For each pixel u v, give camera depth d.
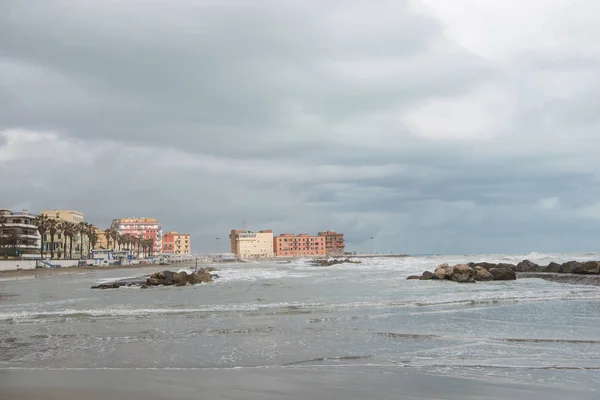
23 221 135.62
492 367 13.47
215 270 116.88
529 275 65.00
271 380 12.14
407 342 17.41
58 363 14.39
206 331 20.22
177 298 39.53
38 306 33.72
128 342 17.81
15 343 17.84
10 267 113.50
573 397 10.63
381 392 11.03
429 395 10.80
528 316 24.25
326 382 11.92
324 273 93.69
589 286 48.25
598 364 13.79
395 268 116.38
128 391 11.17
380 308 28.45
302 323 22.33
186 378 12.38
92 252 177.88
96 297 42.53
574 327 20.56
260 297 38.69
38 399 10.56
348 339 18.05
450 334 18.97
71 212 184.25
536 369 13.20
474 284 52.94
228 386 11.59
